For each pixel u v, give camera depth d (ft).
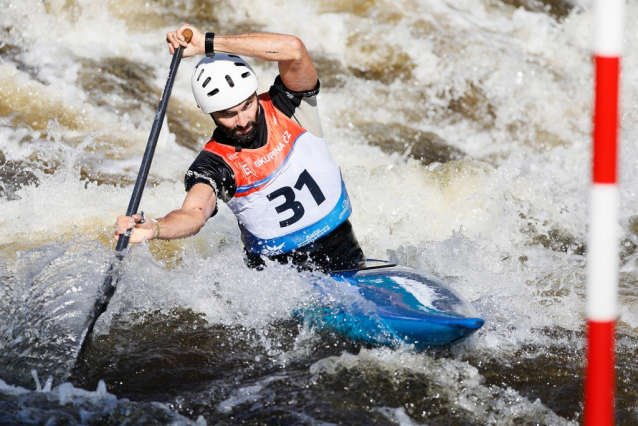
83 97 81.20
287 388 34.50
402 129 82.12
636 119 82.64
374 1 94.68
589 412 22.41
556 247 58.70
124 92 83.15
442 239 58.80
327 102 84.79
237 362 36.94
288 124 40.52
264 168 39.75
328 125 81.71
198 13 94.02
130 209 38.68
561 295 47.75
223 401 33.37
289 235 41.60
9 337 37.19
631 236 61.41
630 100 84.64
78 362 36.27
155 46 90.12
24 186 62.85
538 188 67.36
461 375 36.04
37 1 90.22
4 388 33.45
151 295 43.01
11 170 67.41
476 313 38.63
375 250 55.83
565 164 79.10
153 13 92.94
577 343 40.09
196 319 41.39
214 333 39.81
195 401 33.35
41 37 89.35
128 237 34.01
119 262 37.58
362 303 39.60
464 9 95.14
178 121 80.48
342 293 40.68
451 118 84.12
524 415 32.96
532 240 59.88
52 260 41.57
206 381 35.09
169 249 52.47
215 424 31.60
